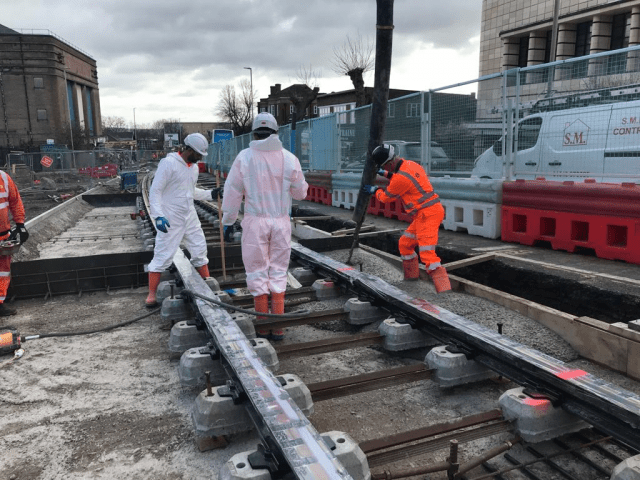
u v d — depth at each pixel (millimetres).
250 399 2695
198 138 5430
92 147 77375
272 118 4453
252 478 2262
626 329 3883
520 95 8312
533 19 28500
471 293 5688
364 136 12266
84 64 88562
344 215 11797
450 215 9203
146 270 5789
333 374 4047
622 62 7566
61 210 14898
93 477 2686
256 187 4438
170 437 3074
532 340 4391
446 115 9422
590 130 8125
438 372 3525
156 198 5285
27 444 3010
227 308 4434
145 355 4391
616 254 6309
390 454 2572
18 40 69562
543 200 7215
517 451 2873
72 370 4086
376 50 5812
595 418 2678
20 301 6125
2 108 70625
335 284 5789
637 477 2129
